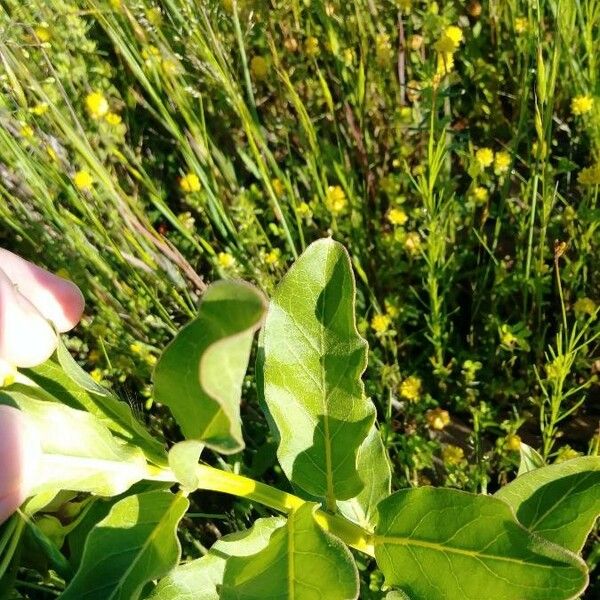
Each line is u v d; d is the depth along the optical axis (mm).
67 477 153
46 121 383
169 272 372
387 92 425
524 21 399
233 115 427
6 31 354
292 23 426
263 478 347
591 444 310
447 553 167
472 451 362
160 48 389
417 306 405
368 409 185
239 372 110
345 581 147
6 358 169
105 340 361
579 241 373
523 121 367
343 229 393
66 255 361
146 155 449
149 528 156
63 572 154
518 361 379
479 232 401
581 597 312
